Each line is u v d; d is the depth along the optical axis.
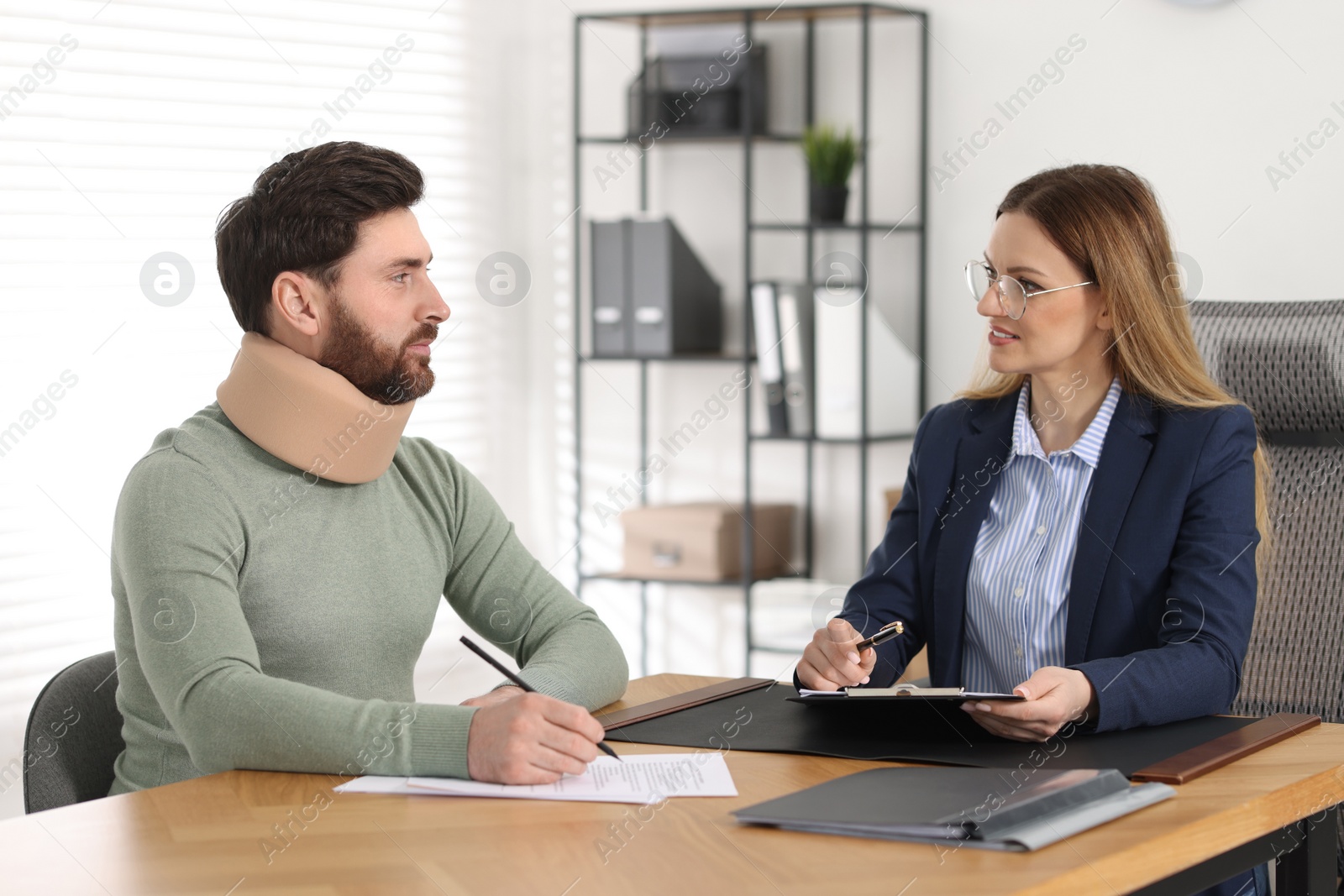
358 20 3.21
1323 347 1.69
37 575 2.70
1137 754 1.16
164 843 1.01
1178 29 2.61
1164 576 1.46
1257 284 2.54
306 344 1.49
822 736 1.26
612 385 3.52
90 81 2.79
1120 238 1.51
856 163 3.14
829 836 0.98
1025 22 2.84
